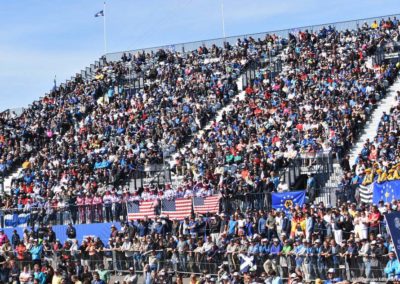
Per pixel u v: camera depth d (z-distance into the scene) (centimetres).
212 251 4875
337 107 6694
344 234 4641
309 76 7588
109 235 6150
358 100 6762
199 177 6284
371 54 7750
